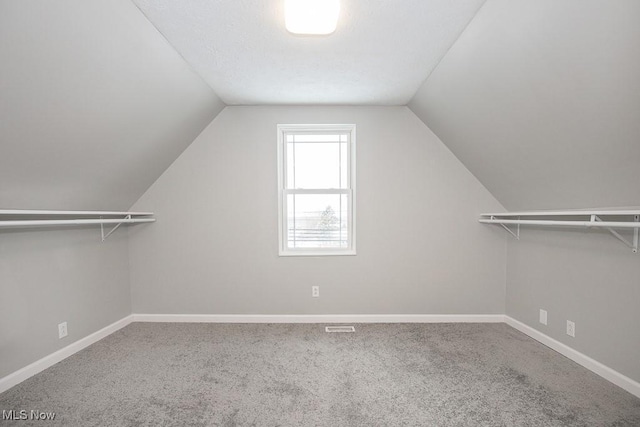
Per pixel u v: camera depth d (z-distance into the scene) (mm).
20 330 1965
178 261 3010
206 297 3018
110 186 2480
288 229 3086
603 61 1273
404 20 1655
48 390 1838
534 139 1926
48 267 2164
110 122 1947
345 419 1590
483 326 2855
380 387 1865
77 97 1629
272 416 1613
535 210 2518
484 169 2691
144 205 2988
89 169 2133
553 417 1578
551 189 2176
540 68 1538
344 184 3066
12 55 1261
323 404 1710
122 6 1466
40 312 2100
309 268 2994
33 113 1508
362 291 2996
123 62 1696
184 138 2803
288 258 2994
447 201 2961
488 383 1890
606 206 1844
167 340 2562
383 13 1595
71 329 2344
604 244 1910
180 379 1962
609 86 1326
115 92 1804
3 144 1521
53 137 1699
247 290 3006
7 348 1889
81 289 2443
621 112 1367
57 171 1926
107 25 1473
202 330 2793
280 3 1506
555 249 2314
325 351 2352
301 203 3082
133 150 2348
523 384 1873
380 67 2201
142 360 2215
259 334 2693
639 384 1721
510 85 1771
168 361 2199
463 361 2174
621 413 1594
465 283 2975
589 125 1544
